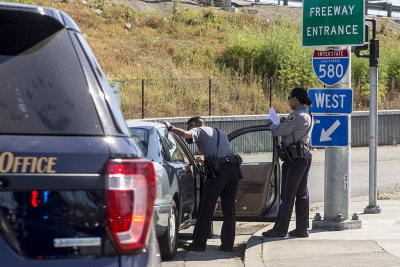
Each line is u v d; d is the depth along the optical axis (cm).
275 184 2727
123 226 799
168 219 2222
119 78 7612
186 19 10819
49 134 802
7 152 776
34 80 830
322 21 2911
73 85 840
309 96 2889
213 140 2495
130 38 9306
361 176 5328
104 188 796
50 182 778
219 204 2780
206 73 8631
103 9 10069
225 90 8106
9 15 848
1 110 804
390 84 10156
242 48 9281
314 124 2878
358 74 9694
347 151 2861
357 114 7994
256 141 2720
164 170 2231
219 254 2500
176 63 8750
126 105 7019
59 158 788
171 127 2447
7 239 759
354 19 2842
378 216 3244
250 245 2495
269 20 11956
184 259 2383
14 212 764
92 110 833
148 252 834
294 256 2298
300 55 9038
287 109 8131
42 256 765
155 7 11769
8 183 766
